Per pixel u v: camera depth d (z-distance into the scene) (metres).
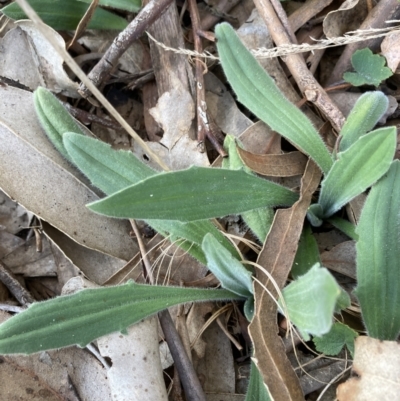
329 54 0.20
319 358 0.16
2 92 0.17
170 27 0.19
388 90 0.19
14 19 0.19
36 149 0.17
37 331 0.14
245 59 0.16
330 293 0.10
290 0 0.20
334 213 0.17
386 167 0.15
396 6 0.18
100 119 0.19
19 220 0.18
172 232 0.16
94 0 0.18
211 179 0.14
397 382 0.13
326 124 0.18
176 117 0.18
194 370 0.16
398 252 0.15
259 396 0.14
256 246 0.17
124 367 0.15
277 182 0.18
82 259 0.17
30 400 0.15
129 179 0.16
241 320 0.17
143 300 0.15
